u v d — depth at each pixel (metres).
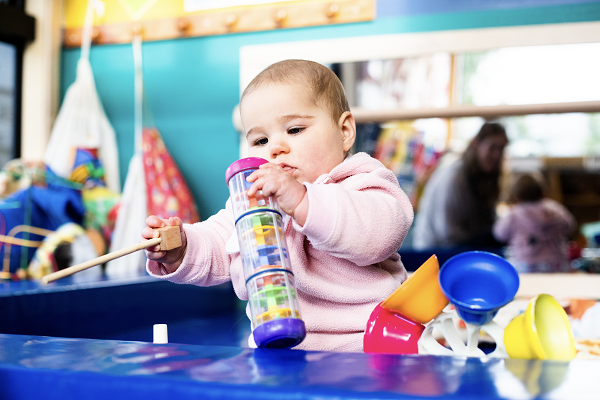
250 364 0.38
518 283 0.52
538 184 3.17
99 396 0.35
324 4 2.16
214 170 2.28
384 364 0.37
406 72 2.14
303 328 0.51
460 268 0.56
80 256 1.83
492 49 1.98
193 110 2.30
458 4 2.07
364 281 0.82
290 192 0.59
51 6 2.36
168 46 2.33
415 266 2.48
